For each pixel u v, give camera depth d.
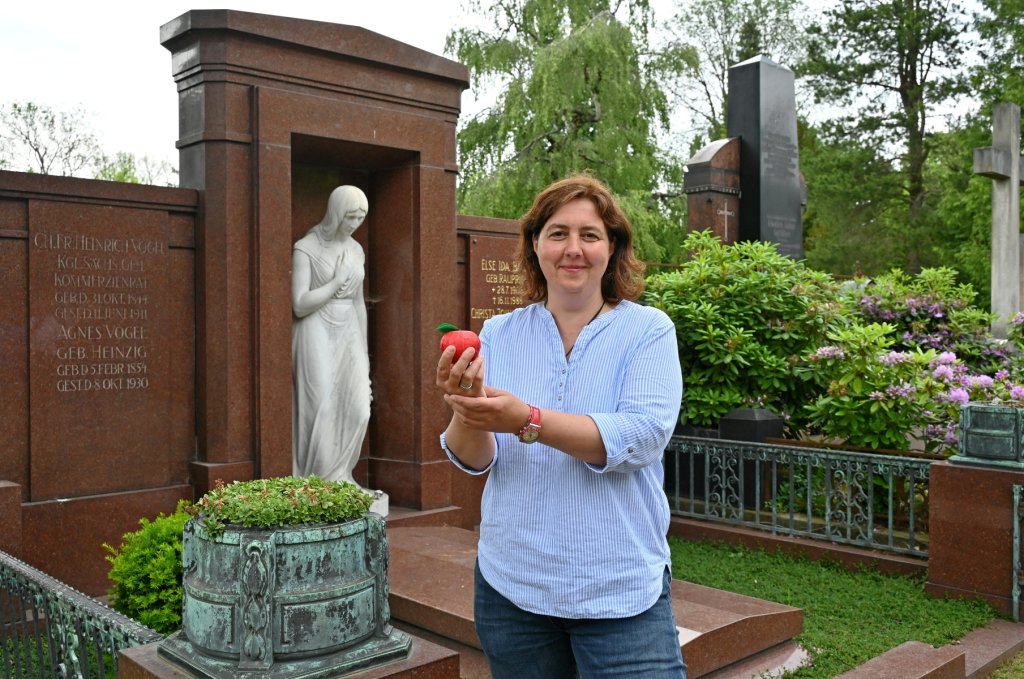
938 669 4.13
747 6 29.81
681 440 7.50
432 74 7.15
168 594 4.12
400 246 7.40
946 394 6.76
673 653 1.99
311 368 6.66
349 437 6.86
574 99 18.64
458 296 7.99
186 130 6.38
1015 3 25.42
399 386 7.44
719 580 6.02
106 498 5.88
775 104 12.61
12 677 3.92
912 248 27.81
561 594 1.96
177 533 4.29
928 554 5.89
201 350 6.30
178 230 6.27
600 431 1.85
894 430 6.90
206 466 6.15
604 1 19.83
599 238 2.09
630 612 1.95
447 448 2.06
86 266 5.86
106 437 5.95
